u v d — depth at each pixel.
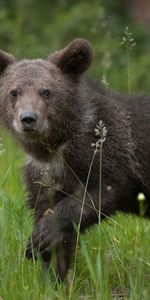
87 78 12.84
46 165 12.31
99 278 10.30
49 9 31.66
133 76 25.67
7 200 12.34
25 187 12.66
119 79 26.38
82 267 11.81
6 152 15.27
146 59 28.67
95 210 11.68
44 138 12.01
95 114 12.14
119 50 27.98
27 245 11.52
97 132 11.36
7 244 11.73
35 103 11.70
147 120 12.55
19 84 11.98
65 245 11.77
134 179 12.38
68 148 12.06
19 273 11.10
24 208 12.64
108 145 12.00
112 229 12.59
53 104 11.93
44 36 29.56
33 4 31.50
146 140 12.44
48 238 11.47
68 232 11.65
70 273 11.34
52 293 10.46
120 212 12.77
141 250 12.16
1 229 11.76
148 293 10.45
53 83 12.03
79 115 12.08
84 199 11.58
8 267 11.12
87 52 12.32
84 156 11.96
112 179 12.00
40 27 30.58
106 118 12.16
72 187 12.22
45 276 11.10
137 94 13.05
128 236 12.44
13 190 13.95
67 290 11.09
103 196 11.86
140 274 10.92
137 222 13.09
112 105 12.41
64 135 12.07
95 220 11.81
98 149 11.88
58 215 11.61
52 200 12.20
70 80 12.29
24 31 30.16
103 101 12.34
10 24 28.95
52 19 31.14
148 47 30.81
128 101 12.70
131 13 32.94
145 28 31.48
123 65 27.23
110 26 30.64
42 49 28.16
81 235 11.86
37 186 12.43
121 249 12.14
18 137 12.31
